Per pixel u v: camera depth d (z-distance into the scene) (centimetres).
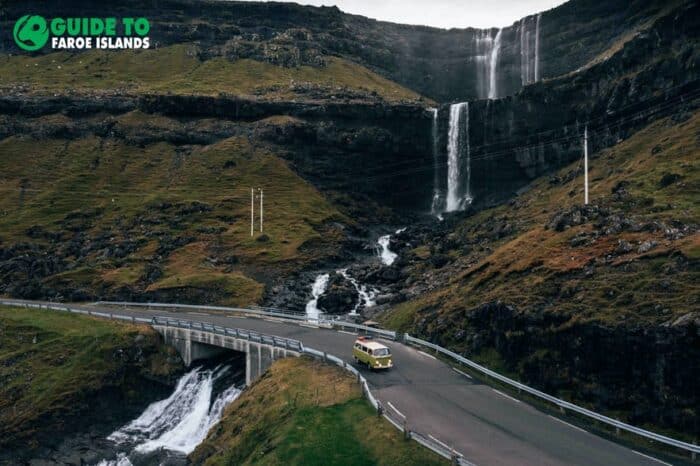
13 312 9700
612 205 7431
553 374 5100
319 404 5147
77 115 17412
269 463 4491
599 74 13475
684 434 4144
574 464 3850
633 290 5197
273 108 17062
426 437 4259
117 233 13038
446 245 11312
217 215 13662
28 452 6762
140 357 8094
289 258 11906
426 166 16112
